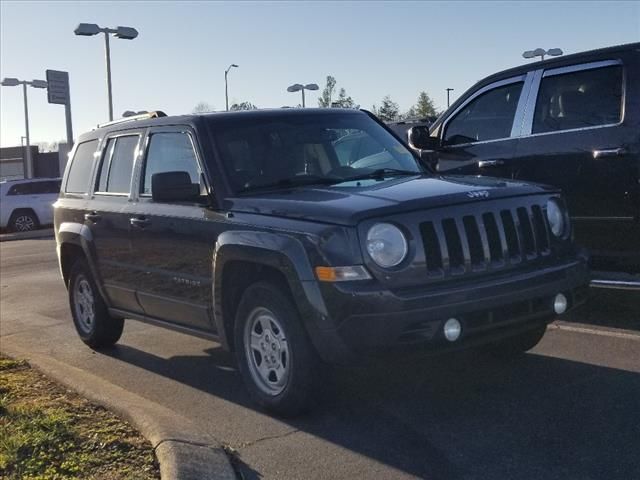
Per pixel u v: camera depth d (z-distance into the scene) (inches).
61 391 230.1
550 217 213.8
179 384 253.8
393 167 246.8
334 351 186.5
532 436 187.2
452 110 332.5
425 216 188.4
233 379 256.2
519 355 250.1
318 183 227.0
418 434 193.2
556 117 290.7
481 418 201.3
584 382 224.4
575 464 170.2
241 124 240.7
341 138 248.4
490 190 203.3
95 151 301.6
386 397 222.1
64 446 182.9
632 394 212.4
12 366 263.1
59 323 376.5
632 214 267.1
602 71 279.0
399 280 182.7
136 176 265.9
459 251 190.9
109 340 305.6
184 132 243.9
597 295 332.5
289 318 197.3
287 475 173.6
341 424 202.8
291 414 206.4
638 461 170.1
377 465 176.1
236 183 224.1
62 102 1298.0
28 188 1043.9
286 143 238.5
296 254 189.6
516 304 192.9
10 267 631.8
